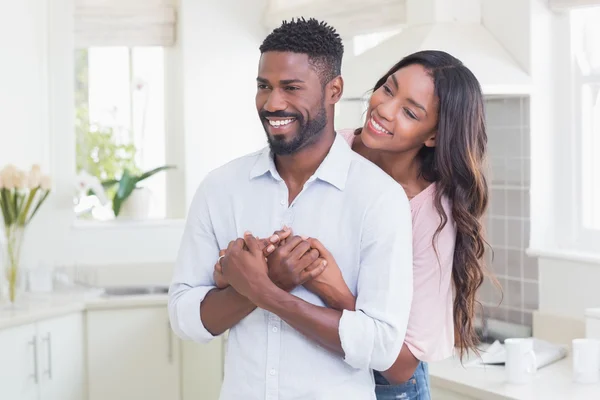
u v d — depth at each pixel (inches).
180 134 196.4
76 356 162.9
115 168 199.8
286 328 70.7
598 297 131.7
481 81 132.4
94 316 164.6
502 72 135.0
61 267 178.7
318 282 69.5
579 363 115.6
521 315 142.5
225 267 69.1
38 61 183.5
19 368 151.1
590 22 138.0
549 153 142.3
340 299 69.4
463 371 121.0
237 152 198.2
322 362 70.4
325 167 71.4
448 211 79.4
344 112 183.5
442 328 79.7
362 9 166.4
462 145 77.9
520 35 139.0
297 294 71.3
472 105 78.5
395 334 68.4
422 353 78.2
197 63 193.9
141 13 193.2
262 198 73.2
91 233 189.8
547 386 114.0
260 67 68.3
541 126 140.8
